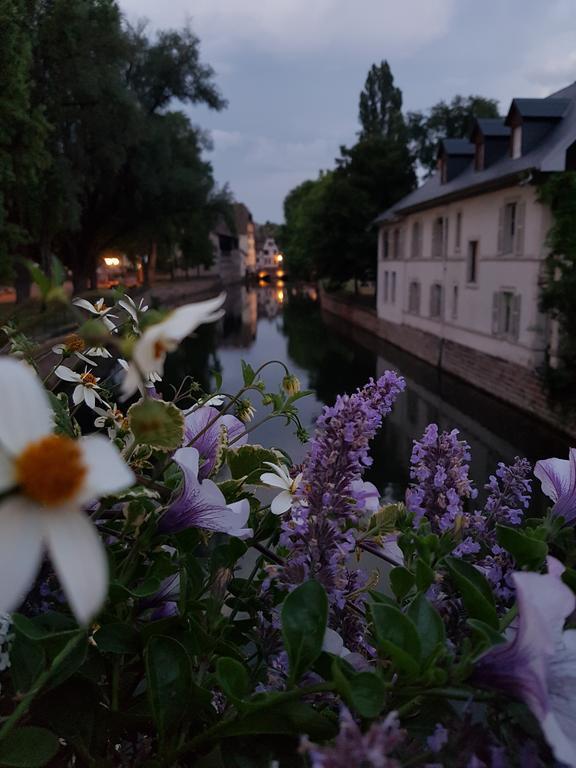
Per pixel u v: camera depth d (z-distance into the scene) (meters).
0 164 16.16
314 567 0.82
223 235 89.25
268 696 0.71
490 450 15.36
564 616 0.63
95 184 26.36
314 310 52.72
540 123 20.05
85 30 21.72
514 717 0.65
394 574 0.83
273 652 0.85
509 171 19.36
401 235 31.36
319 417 0.88
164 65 27.89
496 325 20.62
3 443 0.51
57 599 0.87
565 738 0.60
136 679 0.89
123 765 0.77
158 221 30.17
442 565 0.87
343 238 40.09
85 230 29.00
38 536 0.50
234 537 0.90
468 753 0.63
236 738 0.76
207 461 1.05
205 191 29.84
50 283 0.57
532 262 18.22
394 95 64.44
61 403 0.99
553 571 0.75
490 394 20.95
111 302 1.07
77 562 0.50
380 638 0.67
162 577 0.81
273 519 1.04
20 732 0.69
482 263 21.86
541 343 18.02
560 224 15.32
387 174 39.75
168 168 28.61
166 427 0.72
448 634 0.85
